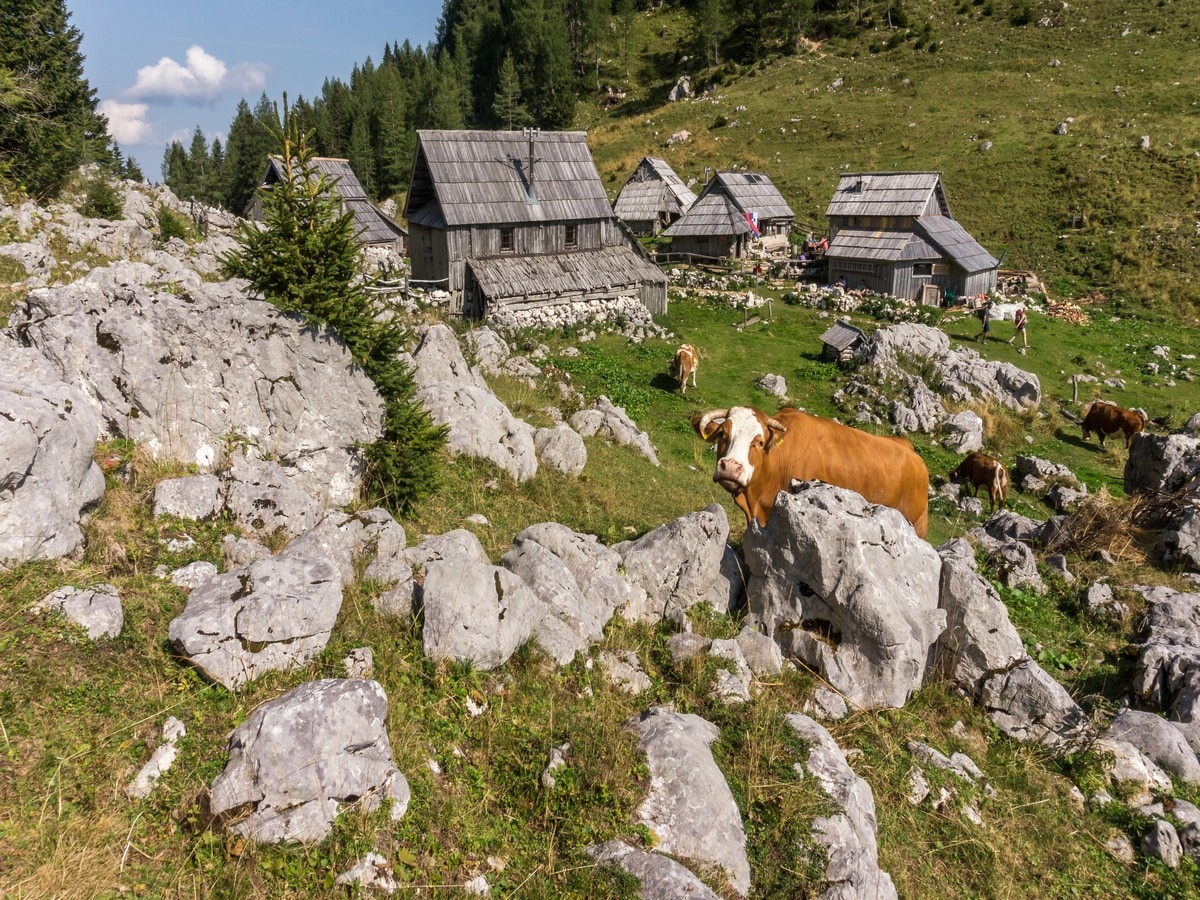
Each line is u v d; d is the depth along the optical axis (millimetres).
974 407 33625
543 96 104750
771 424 10867
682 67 105938
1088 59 76625
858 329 37656
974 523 23312
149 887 5227
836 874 6883
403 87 123125
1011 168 62688
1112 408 31641
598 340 37000
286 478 9516
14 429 6941
